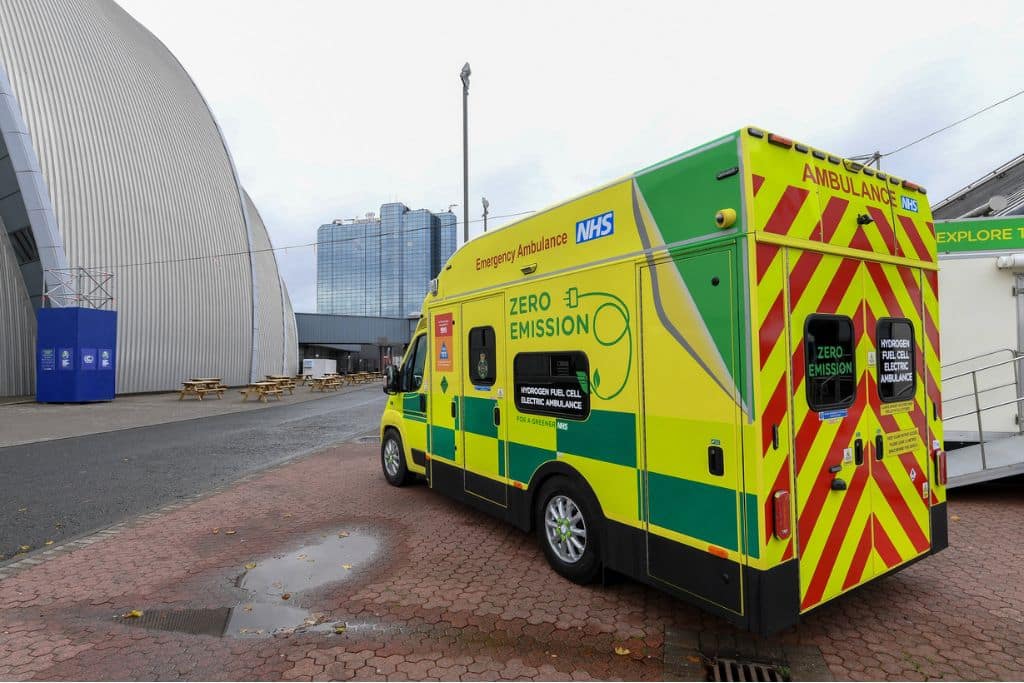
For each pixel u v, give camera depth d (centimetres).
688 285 325
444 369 593
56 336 2186
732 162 302
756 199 296
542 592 409
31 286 2558
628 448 366
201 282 3303
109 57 3084
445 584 425
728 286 302
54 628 363
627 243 368
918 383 388
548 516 447
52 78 2675
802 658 319
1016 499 633
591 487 398
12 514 632
